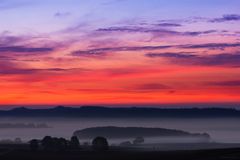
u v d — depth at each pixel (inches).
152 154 5162.4
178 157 4589.1
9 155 5383.9
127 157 5108.3
